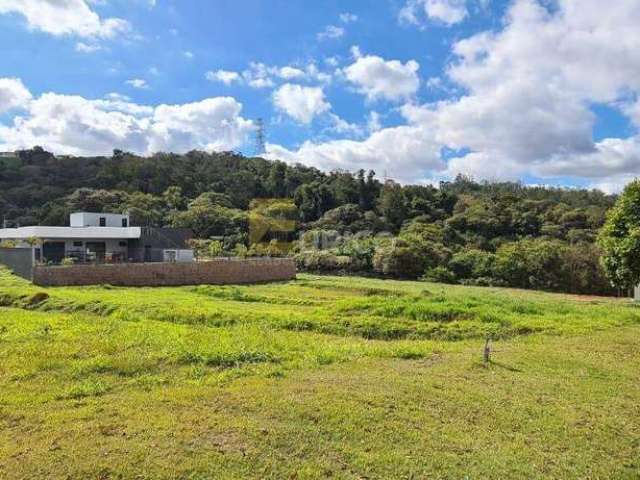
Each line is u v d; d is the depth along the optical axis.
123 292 28.80
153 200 78.31
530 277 51.28
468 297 23.91
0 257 37.62
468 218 72.88
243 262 43.62
